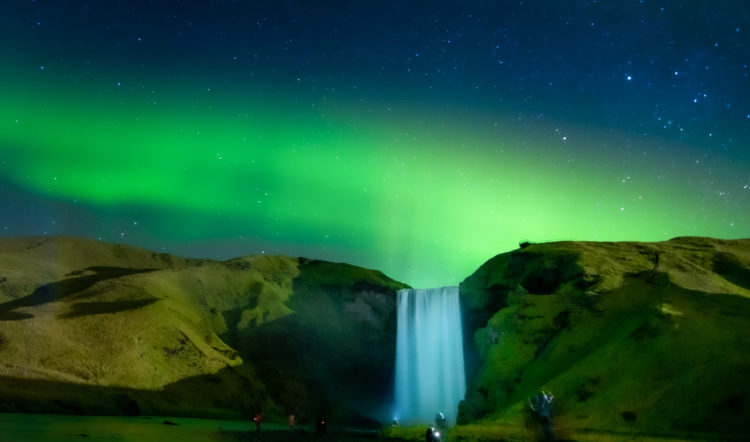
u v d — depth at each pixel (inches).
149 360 3073.3
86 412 2405.3
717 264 2449.6
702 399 1370.6
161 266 5319.9
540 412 1245.1
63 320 3102.9
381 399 4079.7
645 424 1378.0
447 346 3459.6
